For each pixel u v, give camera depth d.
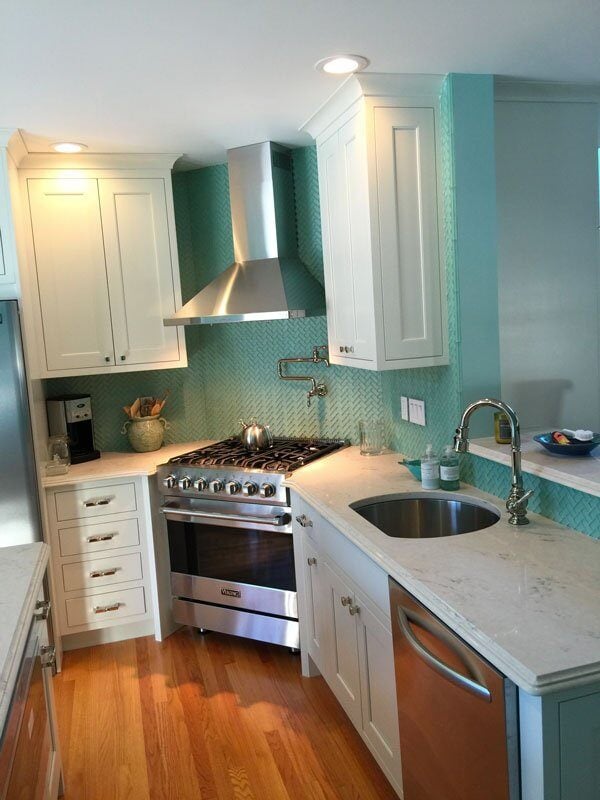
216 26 2.00
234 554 3.32
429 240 2.70
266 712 2.83
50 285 3.45
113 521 3.46
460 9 1.97
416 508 2.67
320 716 2.78
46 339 3.47
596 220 2.77
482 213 2.63
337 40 2.16
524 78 2.59
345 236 2.92
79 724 2.82
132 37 2.04
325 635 2.76
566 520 2.18
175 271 3.65
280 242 3.49
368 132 2.59
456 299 2.64
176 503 3.43
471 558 1.94
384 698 2.15
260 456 3.39
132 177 3.54
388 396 3.47
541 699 1.36
